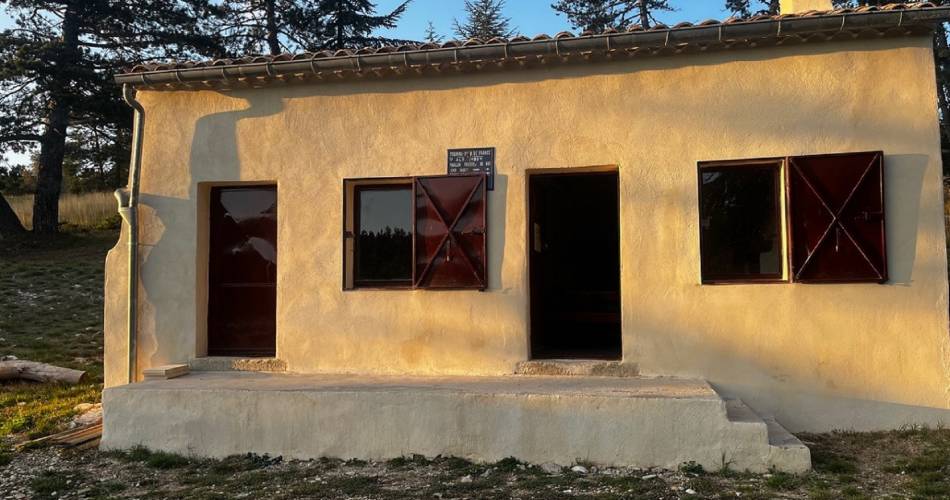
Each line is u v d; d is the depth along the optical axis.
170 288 7.05
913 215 5.88
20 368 8.83
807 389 5.99
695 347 6.18
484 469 5.34
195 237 7.05
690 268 6.21
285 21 26.58
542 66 6.49
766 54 6.16
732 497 4.59
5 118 20.20
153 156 7.14
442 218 6.59
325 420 5.73
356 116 6.84
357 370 6.70
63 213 25.52
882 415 5.89
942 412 5.80
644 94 6.34
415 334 6.62
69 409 7.48
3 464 5.71
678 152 6.27
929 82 5.91
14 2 20.45
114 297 7.11
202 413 5.88
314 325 6.80
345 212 6.85
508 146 6.55
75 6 20.69
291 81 6.86
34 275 16.58
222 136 7.05
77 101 19.89
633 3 30.17
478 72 6.61
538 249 7.49
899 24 5.72
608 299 8.34
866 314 5.92
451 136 6.66
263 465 5.61
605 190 9.14
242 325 7.21
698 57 6.26
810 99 6.08
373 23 27.78
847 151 6.01
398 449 5.62
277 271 6.91
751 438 5.11
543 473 5.25
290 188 6.92
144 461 5.75
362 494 4.83
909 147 5.91
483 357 6.50
